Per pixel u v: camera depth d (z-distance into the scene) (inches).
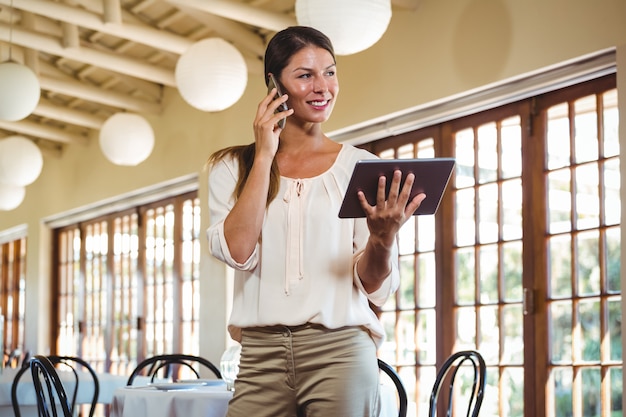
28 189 474.3
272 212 80.8
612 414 197.2
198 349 346.6
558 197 210.7
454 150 239.1
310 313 77.7
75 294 443.5
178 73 241.8
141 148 317.1
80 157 430.0
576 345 203.9
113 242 412.5
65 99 415.2
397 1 237.8
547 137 213.9
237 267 79.5
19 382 209.2
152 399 144.9
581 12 196.9
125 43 346.6
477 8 222.8
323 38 82.4
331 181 81.6
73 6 283.7
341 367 77.8
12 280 502.0
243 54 312.2
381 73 251.4
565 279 210.7
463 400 233.3
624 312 185.6
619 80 188.1
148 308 384.5
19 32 300.8
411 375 249.3
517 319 223.1
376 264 78.1
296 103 81.5
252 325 80.0
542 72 208.4
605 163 199.6
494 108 227.1
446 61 230.8
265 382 80.0
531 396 213.8
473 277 233.0
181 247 363.9
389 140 259.3
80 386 216.8
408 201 77.0
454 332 236.7
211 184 86.6
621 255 186.2
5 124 399.5
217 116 332.2
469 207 234.5
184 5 278.8
